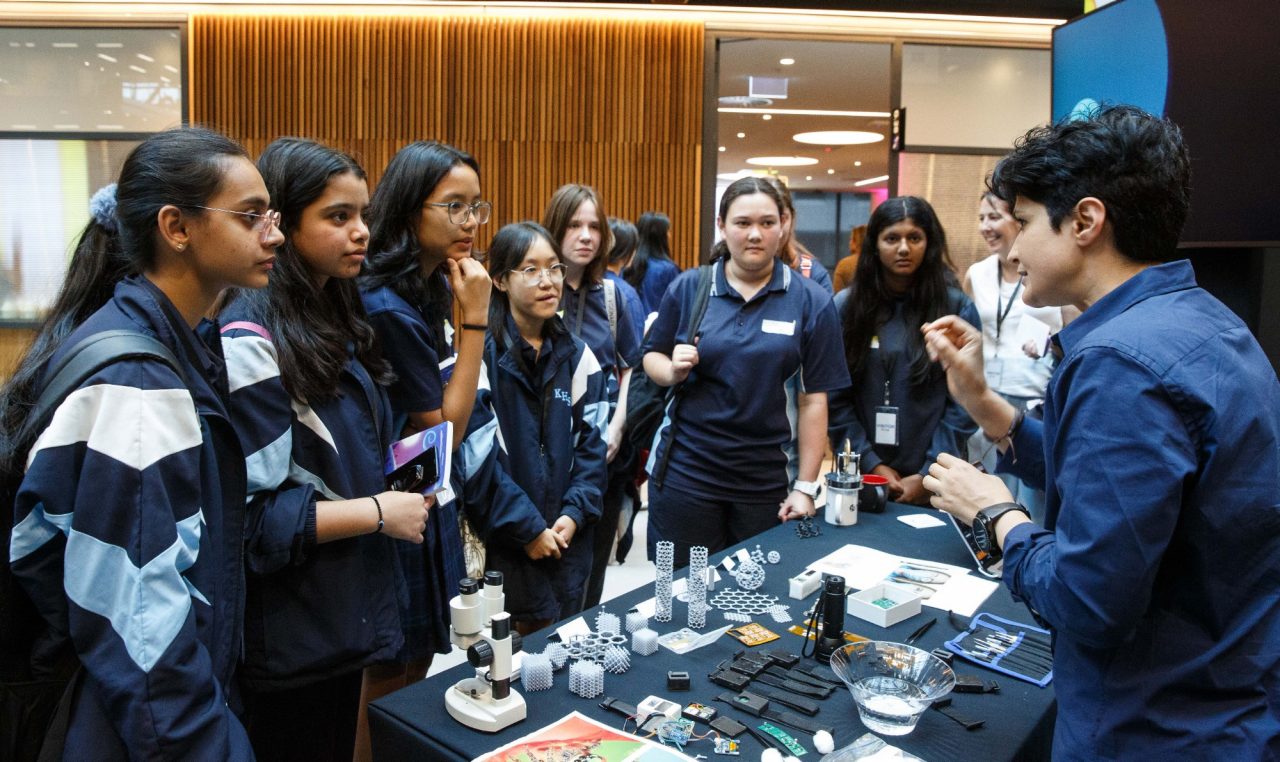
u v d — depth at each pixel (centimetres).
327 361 146
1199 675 95
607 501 285
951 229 652
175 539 104
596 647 153
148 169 111
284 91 635
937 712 134
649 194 650
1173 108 221
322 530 141
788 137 664
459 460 210
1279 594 95
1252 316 238
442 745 123
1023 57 642
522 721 129
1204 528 93
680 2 609
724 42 645
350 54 634
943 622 171
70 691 102
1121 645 99
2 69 628
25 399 110
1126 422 92
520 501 214
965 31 635
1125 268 104
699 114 644
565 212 305
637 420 272
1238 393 93
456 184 179
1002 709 135
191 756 101
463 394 187
